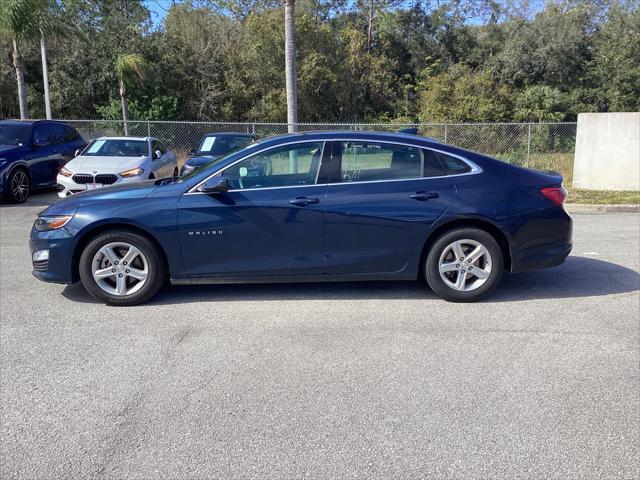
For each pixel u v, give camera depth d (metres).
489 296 5.60
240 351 4.28
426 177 5.34
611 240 8.50
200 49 28.69
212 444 3.05
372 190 5.25
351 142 5.35
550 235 5.42
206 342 4.46
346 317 5.02
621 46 34.00
